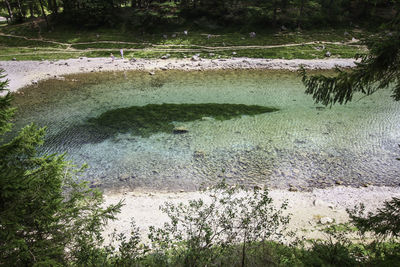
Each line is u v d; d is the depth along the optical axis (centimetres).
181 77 4047
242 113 2784
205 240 771
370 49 678
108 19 6475
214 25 6353
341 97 735
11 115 679
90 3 6512
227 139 2297
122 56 4953
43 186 626
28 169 726
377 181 1742
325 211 1417
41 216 645
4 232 568
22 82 3819
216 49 5394
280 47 5359
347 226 1242
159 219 1381
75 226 770
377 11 6309
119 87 3662
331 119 2608
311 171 1859
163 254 888
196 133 2408
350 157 2009
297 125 2508
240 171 1877
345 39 5650
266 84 3672
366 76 691
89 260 757
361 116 2645
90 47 5625
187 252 749
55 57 5028
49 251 644
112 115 2798
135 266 785
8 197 592
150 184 1772
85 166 905
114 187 1747
